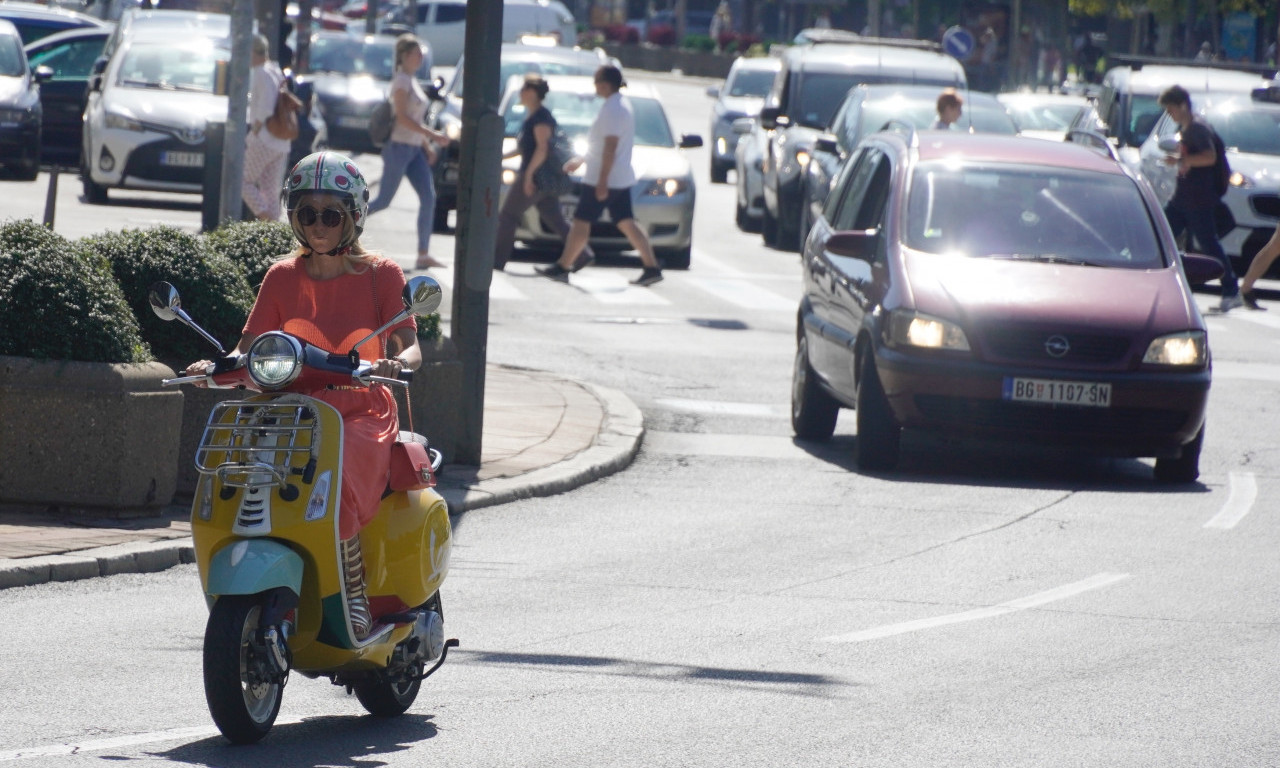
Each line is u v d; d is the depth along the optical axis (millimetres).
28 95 101438
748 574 34469
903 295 44906
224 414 22375
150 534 34219
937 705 25641
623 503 41281
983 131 86750
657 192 85625
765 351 64625
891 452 45875
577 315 70688
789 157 95750
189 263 37562
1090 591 33531
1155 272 46844
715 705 25391
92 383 34875
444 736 23656
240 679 21938
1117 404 43938
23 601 30219
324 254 23328
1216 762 23203
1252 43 175125
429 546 23984
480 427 43062
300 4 142500
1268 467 48031
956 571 35094
